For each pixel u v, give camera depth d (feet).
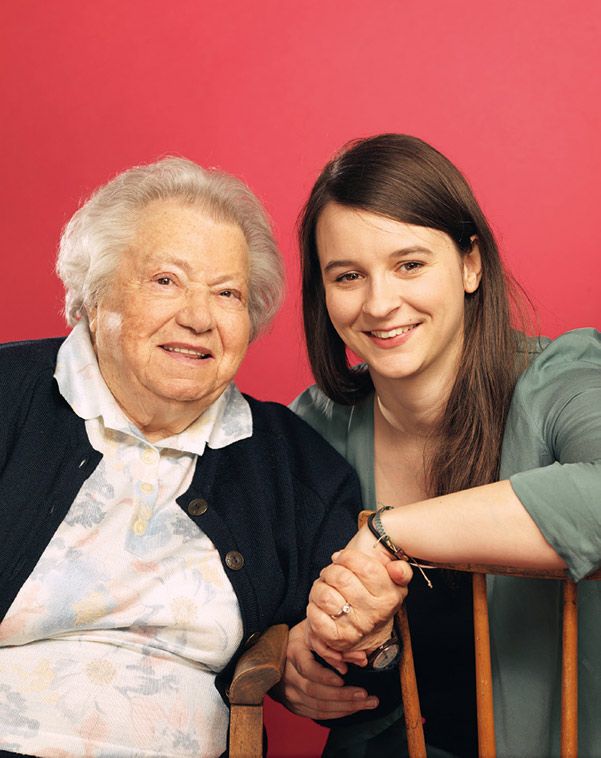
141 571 4.72
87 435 4.85
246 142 8.72
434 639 5.40
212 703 4.80
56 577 4.59
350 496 5.39
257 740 3.98
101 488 4.78
